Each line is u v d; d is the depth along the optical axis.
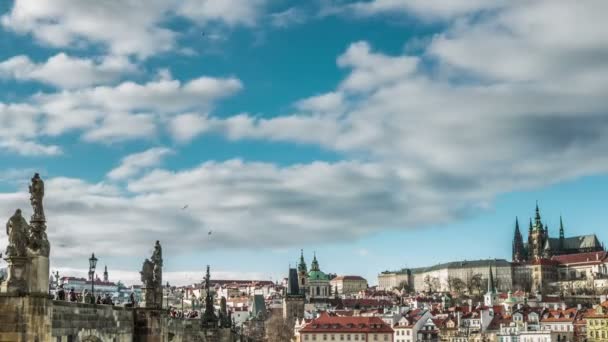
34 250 53.19
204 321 136.50
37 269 53.22
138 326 80.88
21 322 52.03
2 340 51.94
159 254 85.06
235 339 155.75
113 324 72.62
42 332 53.06
